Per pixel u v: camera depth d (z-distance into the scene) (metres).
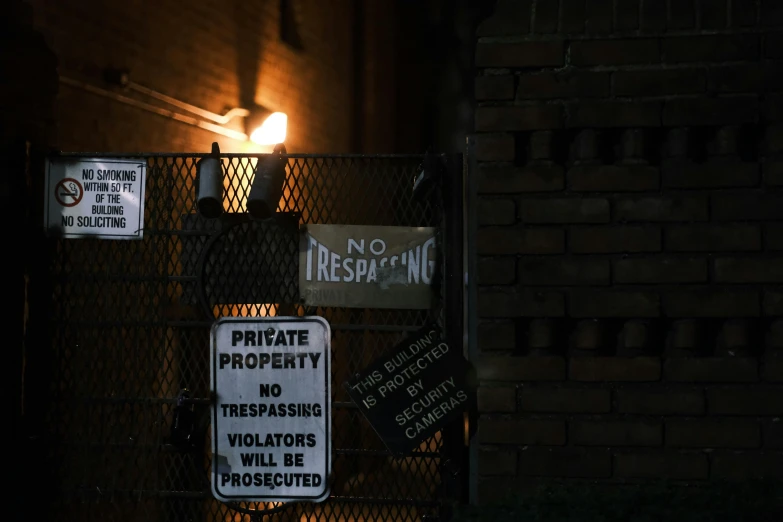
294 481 3.63
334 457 3.67
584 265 3.25
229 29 7.09
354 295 3.67
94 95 5.29
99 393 3.89
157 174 3.86
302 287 3.70
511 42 3.33
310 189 3.80
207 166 3.74
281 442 3.64
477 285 3.31
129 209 3.84
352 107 10.05
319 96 9.03
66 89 5.02
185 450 3.76
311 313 3.80
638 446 3.18
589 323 3.25
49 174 3.87
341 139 9.66
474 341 3.48
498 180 3.30
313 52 8.88
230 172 4.73
